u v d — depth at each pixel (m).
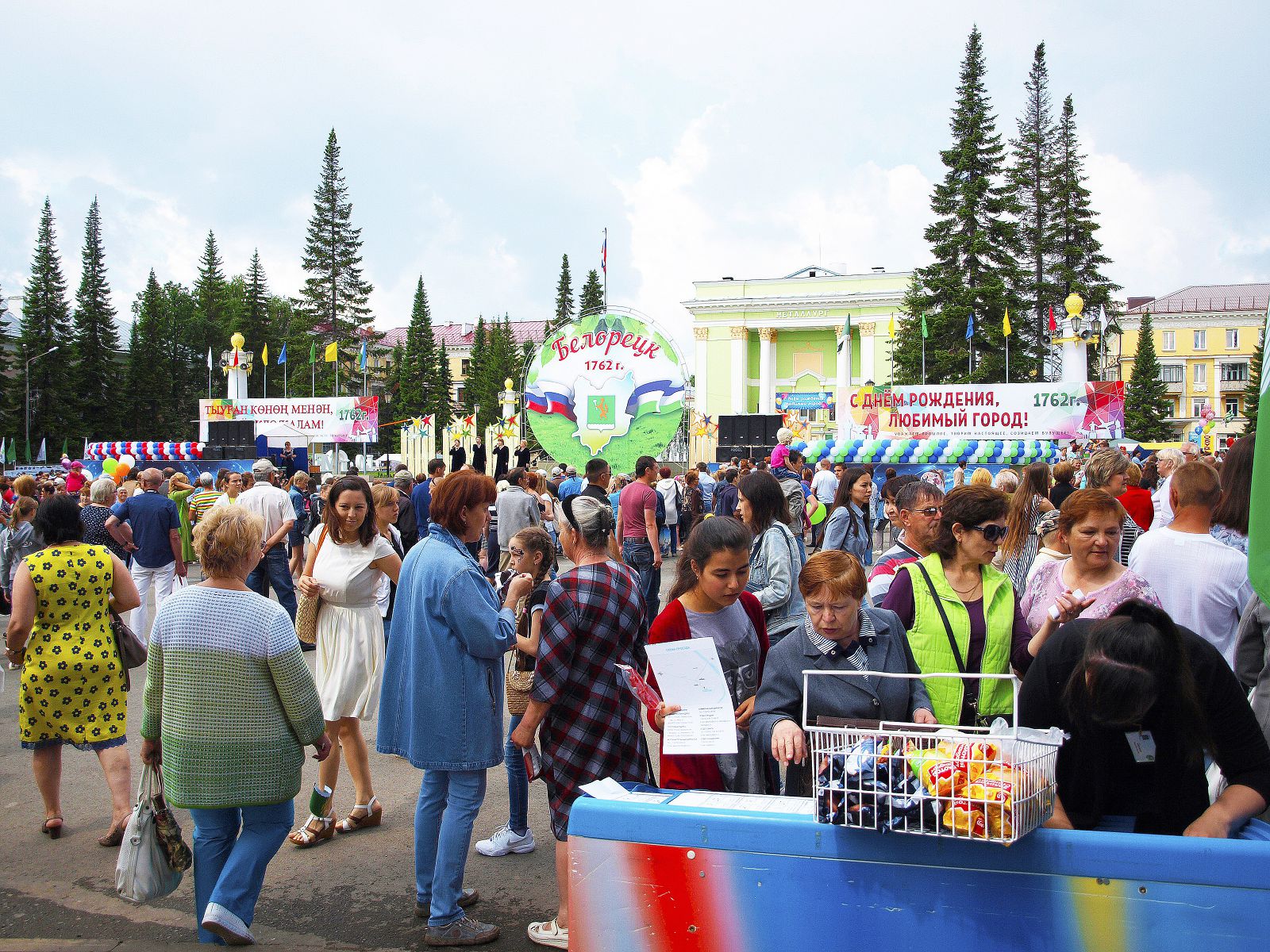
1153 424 61.84
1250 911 1.98
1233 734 2.32
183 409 69.00
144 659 4.91
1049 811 2.12
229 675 3.34
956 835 2.02
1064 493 7.83
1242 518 3.78
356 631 4.72
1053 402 21.41
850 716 2.88
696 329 63.91
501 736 3.78
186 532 12.89
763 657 3.48
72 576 4.63
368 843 4.66
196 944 3.52
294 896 4.07
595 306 78.44
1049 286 40.22
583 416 21.88
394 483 12.86
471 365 87.19
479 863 4.42
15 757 6.12
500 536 9.45
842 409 22.77
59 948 3.45
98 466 30.38
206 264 75.94
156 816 3.58
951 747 2.08
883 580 4.54
